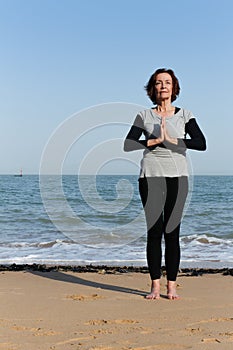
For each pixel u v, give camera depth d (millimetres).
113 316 3871
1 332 3377
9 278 5906
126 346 3070
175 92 4504
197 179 57906
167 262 4535
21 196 25172
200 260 8930
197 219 17297
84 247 10266
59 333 3363
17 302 4398
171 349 3018
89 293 4863
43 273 6387
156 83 4438
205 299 4594
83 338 3242
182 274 6531
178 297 4555
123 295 4754
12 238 12234
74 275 6203
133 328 3510
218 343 3146
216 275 6391
